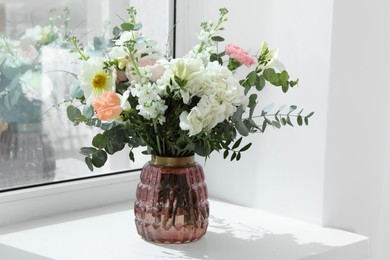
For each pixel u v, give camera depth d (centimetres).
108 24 154
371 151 155
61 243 128
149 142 123
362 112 150
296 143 147
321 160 142
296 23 144
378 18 151
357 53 146
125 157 163
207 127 115
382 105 157
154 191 124
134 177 164
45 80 144
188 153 125
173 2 165
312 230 142
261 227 142
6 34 135
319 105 141
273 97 151
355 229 153
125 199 163
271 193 154
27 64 140
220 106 114
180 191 123
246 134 118
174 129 119
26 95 141
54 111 147
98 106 110
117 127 121
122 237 132
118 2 155
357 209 153
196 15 166
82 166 155
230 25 158
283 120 127
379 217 162
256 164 156
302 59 144
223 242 131
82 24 149
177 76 112
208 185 169
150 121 121
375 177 158
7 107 138
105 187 158
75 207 152
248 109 156
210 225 143
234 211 155
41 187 146
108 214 150
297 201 148
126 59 119
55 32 144
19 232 135
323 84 140
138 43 120
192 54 126
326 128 141
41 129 145
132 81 117
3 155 139
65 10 145
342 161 146
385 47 155
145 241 130
